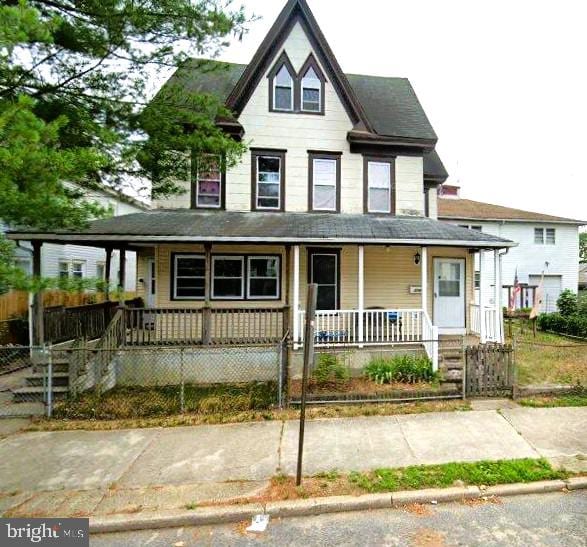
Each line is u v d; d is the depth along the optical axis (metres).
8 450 5.13
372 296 11.29
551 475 4.34
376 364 8.24
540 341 12.71
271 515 3.78
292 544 3.37
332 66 11.19
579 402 6.70
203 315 8.66
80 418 6.23
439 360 8.67
